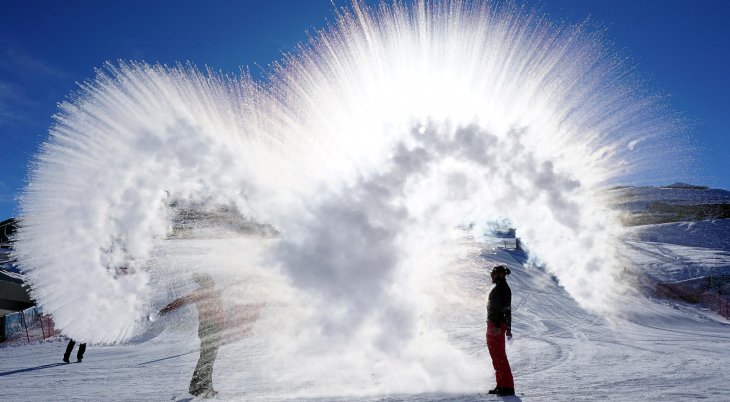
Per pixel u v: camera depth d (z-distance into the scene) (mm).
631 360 9602
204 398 6000
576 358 10109
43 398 6234
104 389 7133
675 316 29047
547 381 6523
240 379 7699
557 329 20391
